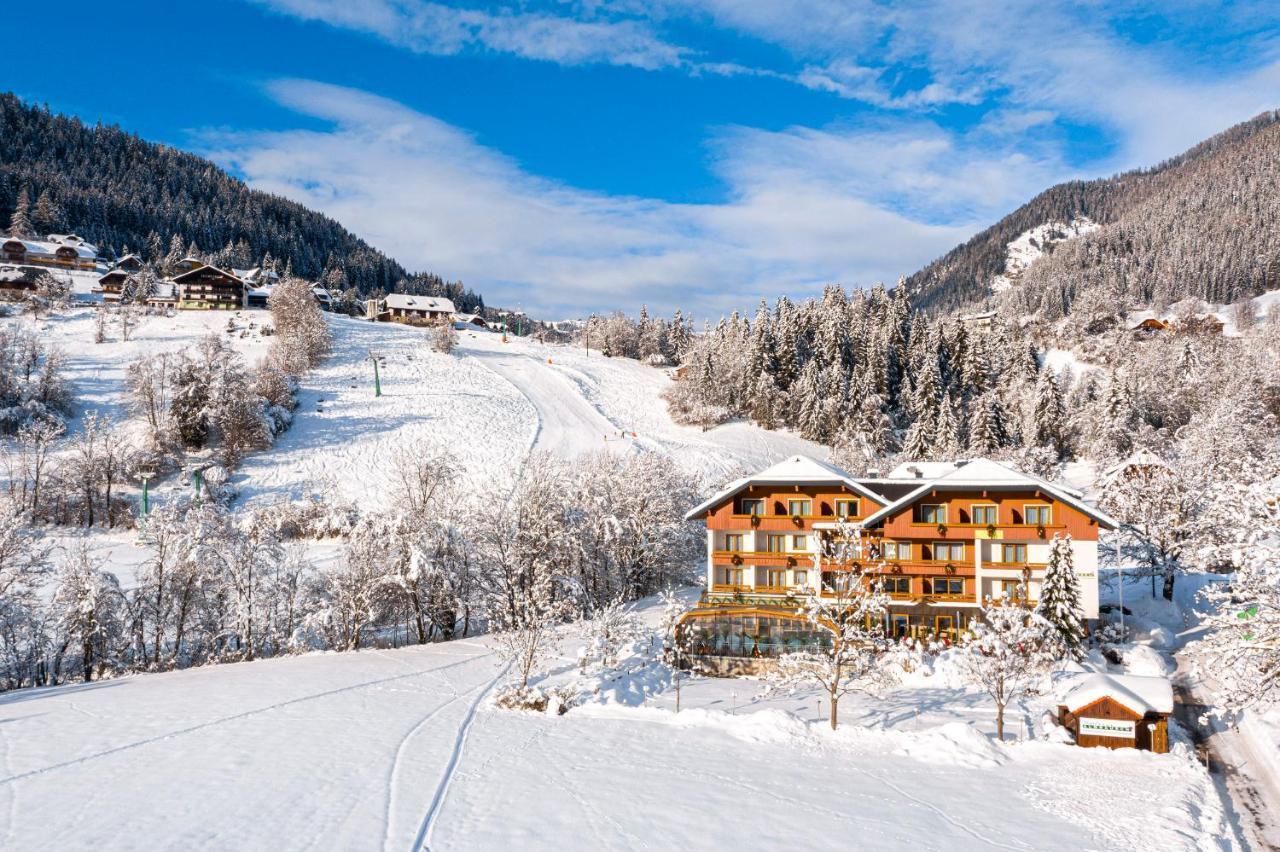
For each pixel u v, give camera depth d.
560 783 26.34
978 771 28.47
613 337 185.12
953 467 57.19
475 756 28.95
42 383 100.50
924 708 36.72
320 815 23.16
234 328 145.75
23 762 27.50
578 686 38.25
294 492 90.19
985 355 139.12
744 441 120.44
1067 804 25.28
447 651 47.72
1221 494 27.50
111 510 82.75
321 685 39.16
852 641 35.69
